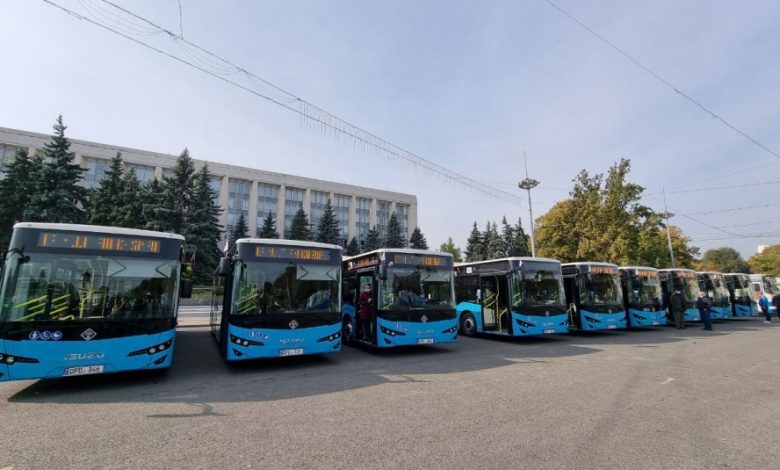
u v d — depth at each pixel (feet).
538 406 21.34
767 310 79.10
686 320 70.44
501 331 49.73
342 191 277.44
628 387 25.54
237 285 30.91
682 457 14.88
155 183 145.38
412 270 39.93
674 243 135.85
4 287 23.31
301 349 31.45
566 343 48.08
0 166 177.47
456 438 16.66
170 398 23.17
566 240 102.47
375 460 14.51
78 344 23.93
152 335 26.04
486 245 209.97
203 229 138.31
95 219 132.16
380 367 32.63
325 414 19.99
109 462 14.37
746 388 25.32
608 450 15.46
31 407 21.44
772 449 15.65
